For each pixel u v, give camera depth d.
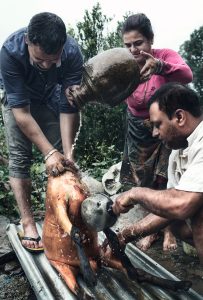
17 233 3.78
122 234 3.00
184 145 2.71
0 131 7.33
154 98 2.62
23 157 3.65
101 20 7.50
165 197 2.44
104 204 2.61
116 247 2.83
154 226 2.90
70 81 3.40
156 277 2.85
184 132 2.60
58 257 2.94
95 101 3.03
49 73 3.36
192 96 2.56
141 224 2.94
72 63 3.35
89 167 6.79
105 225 2.64
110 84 2.88
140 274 2.88
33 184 5.42
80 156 7.12
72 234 2.64
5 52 3.21
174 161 2.97
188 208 2.40
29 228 3.55
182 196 2.40
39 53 2.86
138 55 3.65
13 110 3.31
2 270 3.74
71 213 2.82
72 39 3.43
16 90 3.28
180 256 3.84
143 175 4.09
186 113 2.55
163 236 4.23
